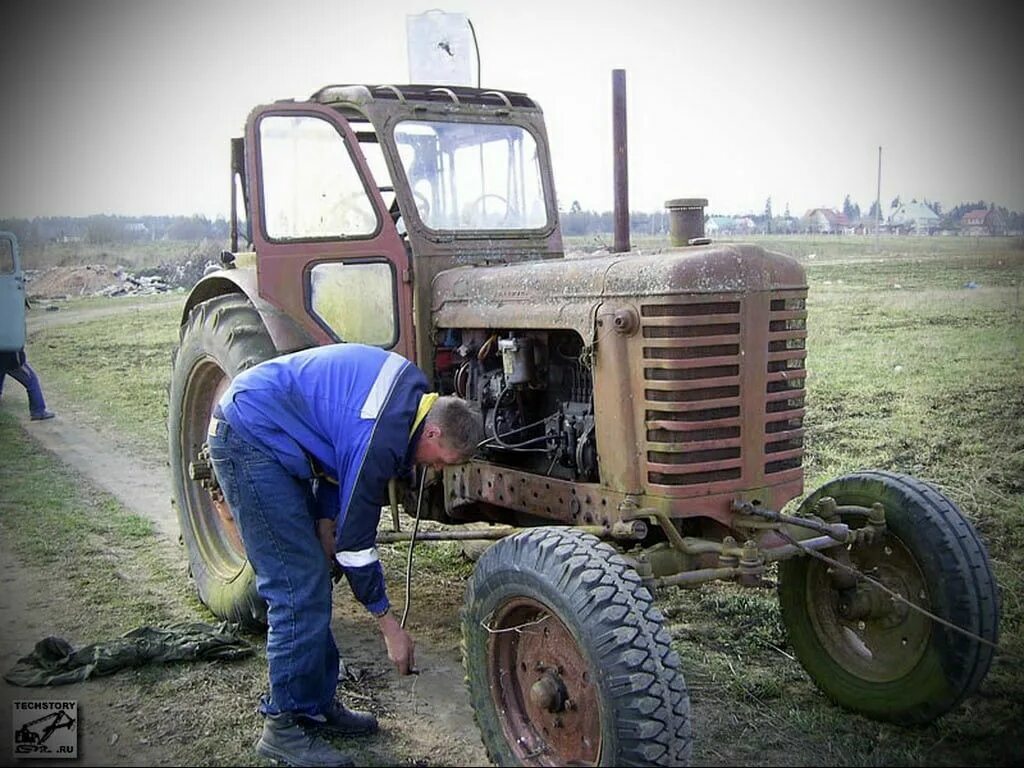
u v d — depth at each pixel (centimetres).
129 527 603
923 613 317
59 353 1264
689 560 324
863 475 356
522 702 312
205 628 430
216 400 470
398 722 354
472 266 421
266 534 312
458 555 538
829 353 774
